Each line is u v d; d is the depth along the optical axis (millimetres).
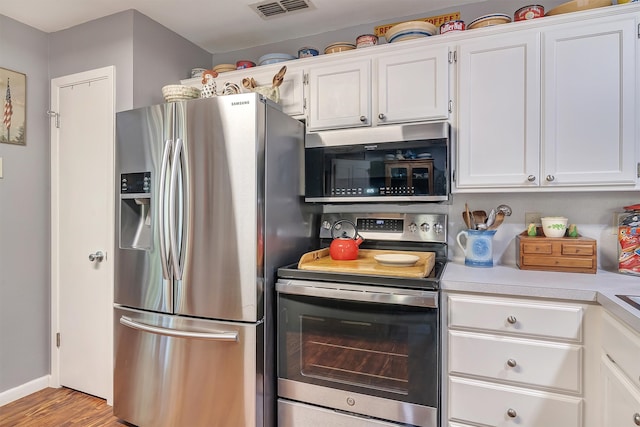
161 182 1750
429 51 1874
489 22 1795
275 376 1790
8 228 2219
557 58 1663
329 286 1640
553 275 1647
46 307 2422
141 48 2203
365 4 2152
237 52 2760
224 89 1985
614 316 1222
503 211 1990
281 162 1866
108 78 2209
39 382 2369
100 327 2234
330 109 2070
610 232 1865
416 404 1525
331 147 1957
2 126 2180
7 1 2047
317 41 2520
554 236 1808
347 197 1950
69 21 2279
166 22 2328
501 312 1457
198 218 1729
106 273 2209
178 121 1775
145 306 1870
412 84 1905
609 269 1816
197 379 1737
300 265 1769
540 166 1702
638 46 1552
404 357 1541
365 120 1984
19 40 2270
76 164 2328
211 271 1710
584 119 1629
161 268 1820
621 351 1161
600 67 1602
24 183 2299
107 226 2203
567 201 1939
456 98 1839
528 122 1714
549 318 1396
